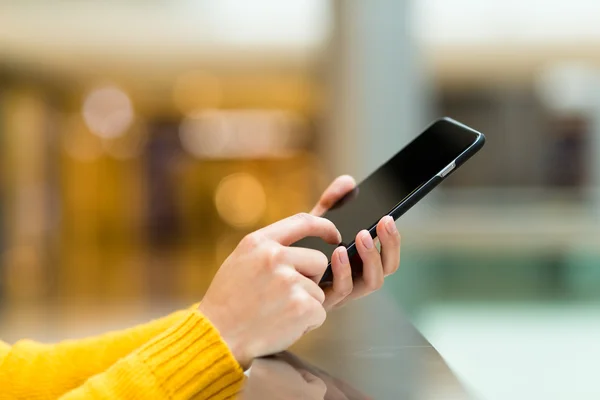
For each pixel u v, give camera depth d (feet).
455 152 2.31
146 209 36.52
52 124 26.66
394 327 2.12
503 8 18.81
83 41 20.07
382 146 14.08
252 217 37.37
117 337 2.73
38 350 2.72
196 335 1.94
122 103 32.32
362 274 2.30
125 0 18.84
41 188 24.93
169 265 26.76
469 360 8.96
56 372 2.64
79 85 27.43
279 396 1.34
